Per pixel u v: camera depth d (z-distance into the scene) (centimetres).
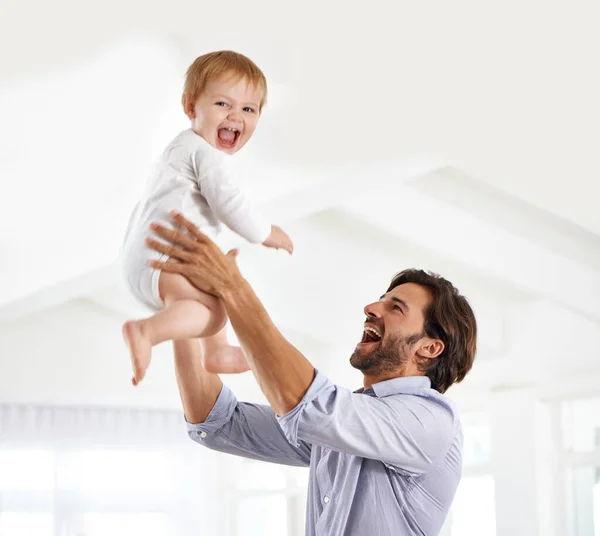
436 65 313
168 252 190
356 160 375
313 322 663
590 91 329
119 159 365
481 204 488
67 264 475
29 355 689
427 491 214
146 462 724
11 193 389
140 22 284
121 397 711
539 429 591
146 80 314
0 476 676
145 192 202
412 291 236
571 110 342
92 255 463
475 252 520
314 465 223
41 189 387
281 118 343
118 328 711
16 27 282
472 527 639
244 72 208
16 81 307
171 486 729
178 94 324
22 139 345
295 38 296
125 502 710
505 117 345
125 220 418
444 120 346
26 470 685
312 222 580
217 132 210
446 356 234
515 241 517
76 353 703
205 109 206
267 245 204
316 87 323
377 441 200
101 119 336
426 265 604
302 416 192
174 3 276
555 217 486
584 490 584
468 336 238
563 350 583
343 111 338
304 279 627
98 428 711
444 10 284
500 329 627
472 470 630
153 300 193
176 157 200
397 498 210
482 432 650
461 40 299
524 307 618
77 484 697
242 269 613
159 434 730
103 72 307
